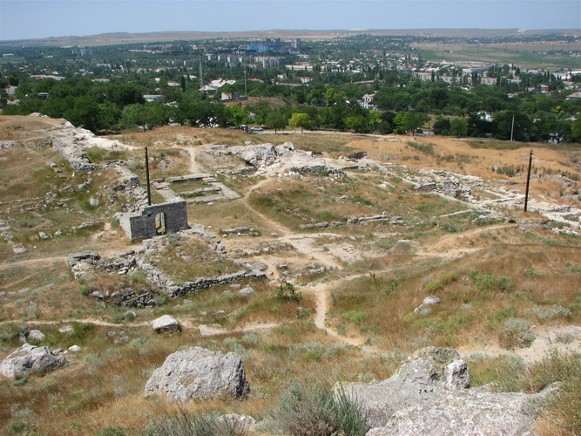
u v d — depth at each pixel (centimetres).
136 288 2745
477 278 2538
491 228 4272
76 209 4153
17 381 1783
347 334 2234
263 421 1020
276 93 19888
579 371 977
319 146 7738
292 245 3697
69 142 5241
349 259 3447
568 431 732
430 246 3784
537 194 6016
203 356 1506
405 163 7331
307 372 1611
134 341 2156
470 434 777
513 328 1778
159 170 4975
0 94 16575
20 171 4522
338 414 942
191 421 1033
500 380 1112
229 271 2995
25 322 2331
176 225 3584
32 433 1291
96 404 1475
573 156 8544
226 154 5569
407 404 1052
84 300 2572
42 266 3094
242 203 4447
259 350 1969
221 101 16850
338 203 4619
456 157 8106
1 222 3731
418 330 2050
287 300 2636
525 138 12200
